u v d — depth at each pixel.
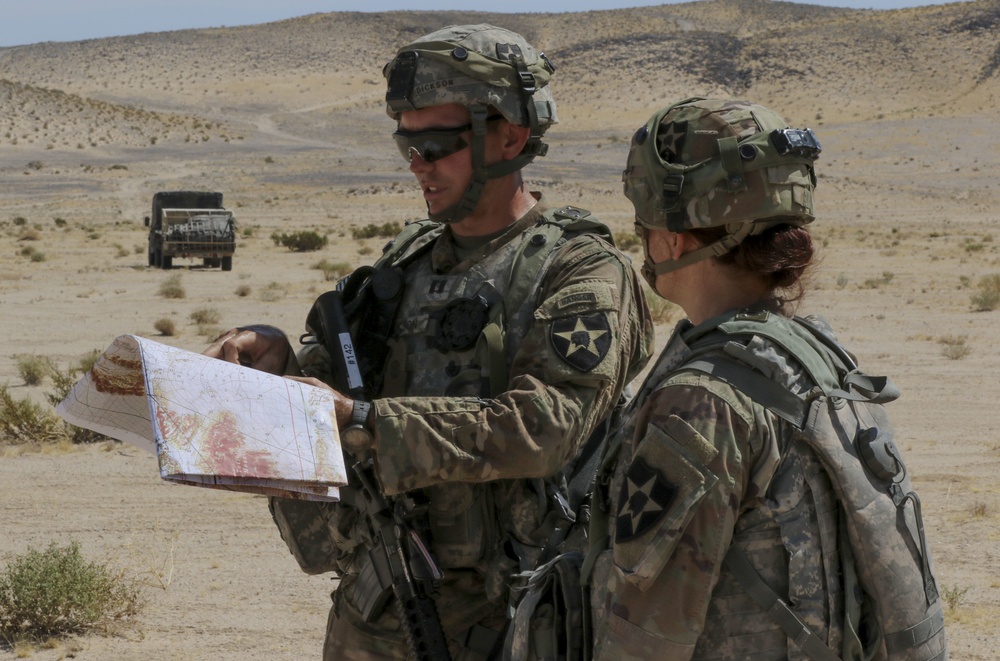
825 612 1.54
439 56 2.28
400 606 2.24
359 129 132.38
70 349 14.27
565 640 1.80
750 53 158.25
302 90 162.62
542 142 2.39
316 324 2.55
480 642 2.33
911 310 18.06
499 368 2.23
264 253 36.81
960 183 86.12
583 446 2.34
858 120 129.88
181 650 4.73
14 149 106.56
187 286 23.88
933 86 145.38
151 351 1.73
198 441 1.67
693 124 1.70
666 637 1.53
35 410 8.96
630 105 141.75
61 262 32.06
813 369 1.58
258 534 6.34
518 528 2.27
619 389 2.23
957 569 5.61
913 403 10.03
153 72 173.75
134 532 6.36
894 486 1.61
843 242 42.25
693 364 1.60
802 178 1.67
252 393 1.77
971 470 7.52
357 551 2.42
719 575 1.55
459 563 2.28
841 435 1.58
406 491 2.12
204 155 109.75
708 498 1.52
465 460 2.01
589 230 2.35
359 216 67.81
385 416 2.02
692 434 1.53
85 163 101.50
